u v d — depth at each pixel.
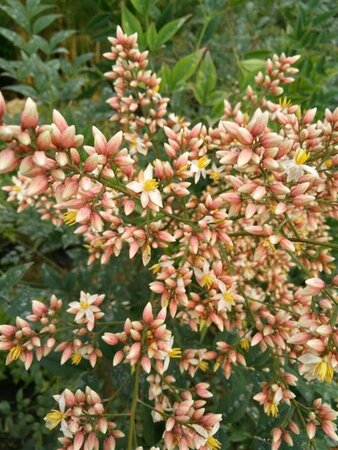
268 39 0.32
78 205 0.11
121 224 0.14
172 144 0.15
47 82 0.25
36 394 0.25
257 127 0.11
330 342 0.11
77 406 0.12
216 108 0.23
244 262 0.18
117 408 0.18
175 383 0.15
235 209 0.13
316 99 0.25
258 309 0.14
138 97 0.18
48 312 0.13
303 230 0.15
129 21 0.22
